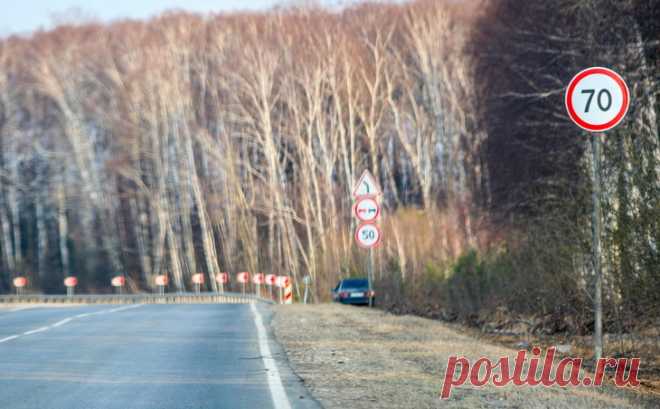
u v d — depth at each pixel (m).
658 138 43.25
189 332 42.06
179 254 150.50
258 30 141.25
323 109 131.50
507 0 72.00
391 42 135.62
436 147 128.12
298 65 130.50
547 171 62.50
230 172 136.38
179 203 153.62
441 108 126.69
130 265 165.50
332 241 110.62
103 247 165.38
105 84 163.88
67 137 168.12
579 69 51.44
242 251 138.75
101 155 169.25
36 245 180.25
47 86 162.75
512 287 47.12
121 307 71.62
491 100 78.06
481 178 89.81
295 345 35.34
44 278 169.00
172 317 53.91
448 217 100.88
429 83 126.44
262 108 135.25
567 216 38.66
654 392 26.16
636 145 38.97
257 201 134.88
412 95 132.50
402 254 92.75
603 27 48.69
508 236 60.50
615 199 37.84
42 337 40.12
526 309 46.19
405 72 126.06
